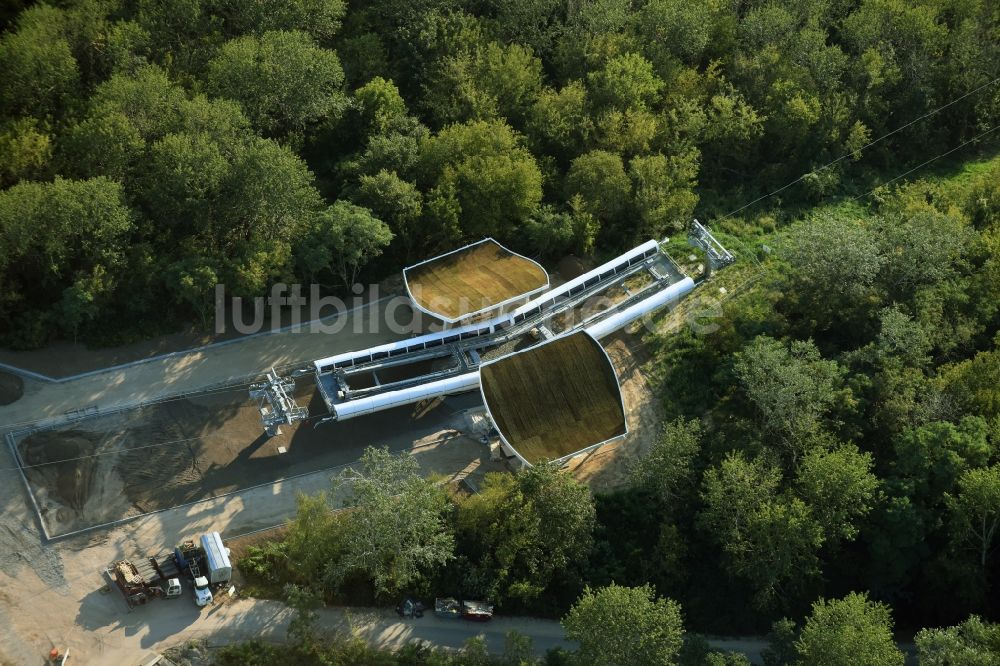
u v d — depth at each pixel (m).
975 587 107.50
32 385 114.31
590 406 112.56
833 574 111.69
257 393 111.62
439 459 114.81
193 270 116.81
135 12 138.25
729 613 109.12
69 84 128.12
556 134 142.88
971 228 134.75
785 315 131.50
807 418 112.88
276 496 109.31
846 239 127.50
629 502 112.94
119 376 116.62
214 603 100.69
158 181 120.94
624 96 145.50
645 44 155.12
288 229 124.81
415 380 116.25
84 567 101.44
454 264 125.12
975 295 130.88
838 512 108.06
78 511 105.19
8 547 101.75
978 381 118.19
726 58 159.00
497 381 112.25
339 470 112.31
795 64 156.88
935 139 162.12
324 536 100.69
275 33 133.62
